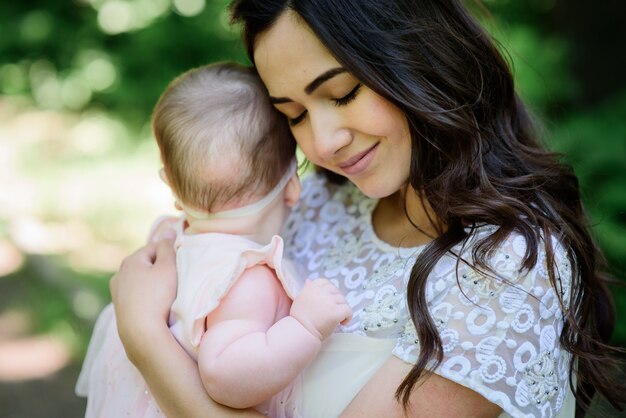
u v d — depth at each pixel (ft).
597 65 11.78
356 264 4.91
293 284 4.58
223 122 4.66
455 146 4.42
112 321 5.25
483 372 3.92
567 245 4.42
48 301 13.76
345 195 5.37
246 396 4.06
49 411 10.93
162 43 20.75
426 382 4.03
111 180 18.79
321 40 4.14
